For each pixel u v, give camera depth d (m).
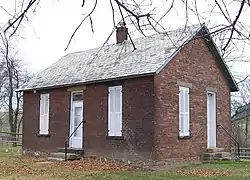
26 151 25.45
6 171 17.00
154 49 20.80
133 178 14.91
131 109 19.45
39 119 24.89
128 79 19.78
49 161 21.05
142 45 22.02
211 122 22.41
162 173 16.48
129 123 19.47
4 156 24.12
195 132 20.73
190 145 20.25
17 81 43.78
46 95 24.64
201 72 21.61
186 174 16.16
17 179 14.88
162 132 18.69
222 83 23.28
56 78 24.50
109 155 20.27
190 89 20.70
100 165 18.94
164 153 18.64
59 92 23.70
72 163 19.78
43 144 24.34
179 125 19.73
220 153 21.14
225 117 23.22
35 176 15.61
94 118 21.30
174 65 19.83
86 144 21.53
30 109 25.70
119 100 20.16
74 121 22.67
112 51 23.62
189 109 20.52
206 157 20.89
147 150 18.55
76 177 15.22
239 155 23.06
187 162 19.81
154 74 18.34
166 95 19.16
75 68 24.50
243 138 37.59
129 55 21.48
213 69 22.59
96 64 23.08
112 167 18.31
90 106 21.61
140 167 18.47
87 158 21.27
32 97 25.67
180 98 20.05
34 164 19.62
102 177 15.16
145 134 18.70
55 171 16.95
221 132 22.69
